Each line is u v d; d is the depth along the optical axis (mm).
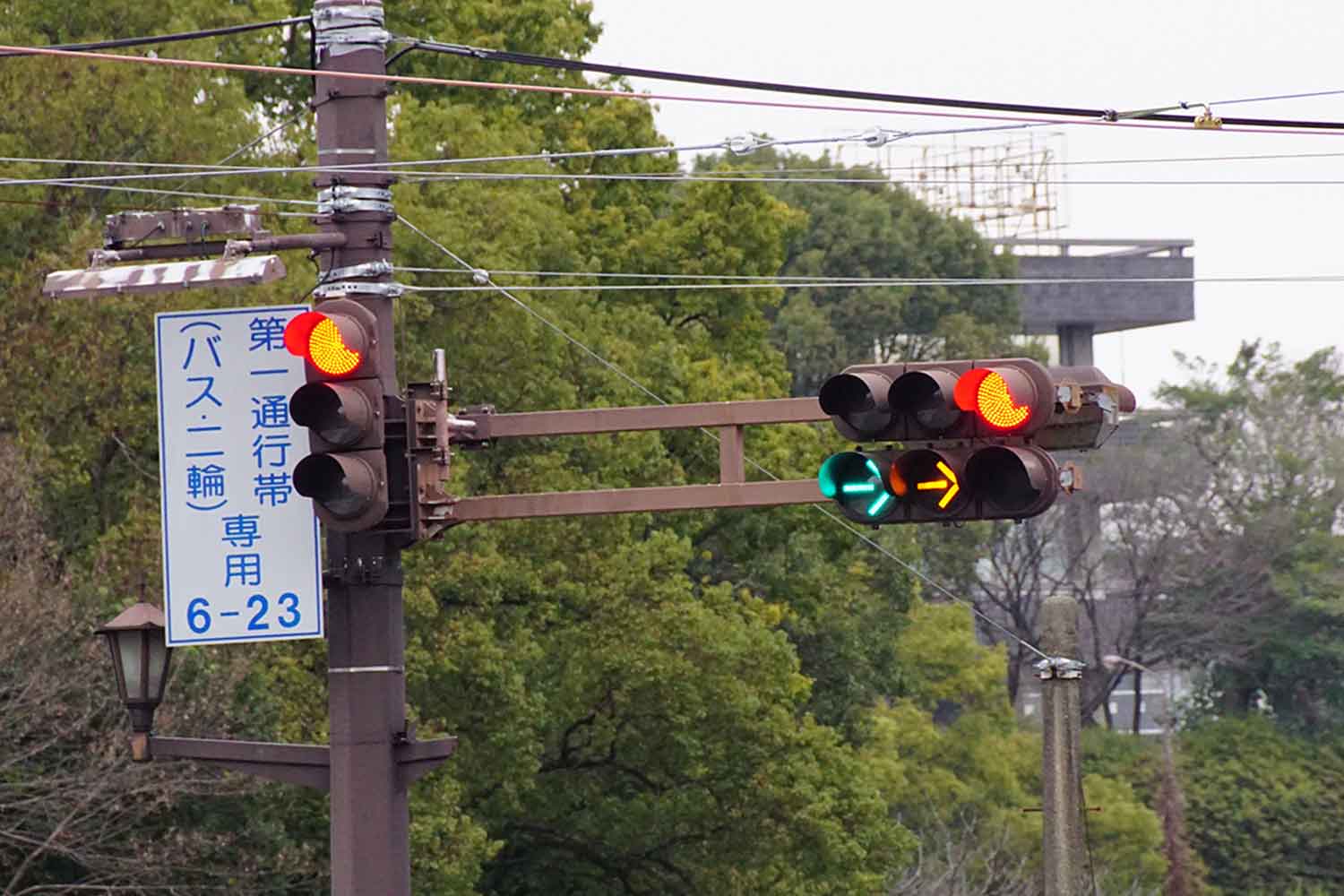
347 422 36000
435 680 83688
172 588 38344
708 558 113688
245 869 72875
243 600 38125
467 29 119312
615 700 90188
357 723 37906
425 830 77500
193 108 85688
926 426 34438
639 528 101000
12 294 78625
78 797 68500
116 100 83812
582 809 93000
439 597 84875
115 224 38062
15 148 83188
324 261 38562
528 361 92188
